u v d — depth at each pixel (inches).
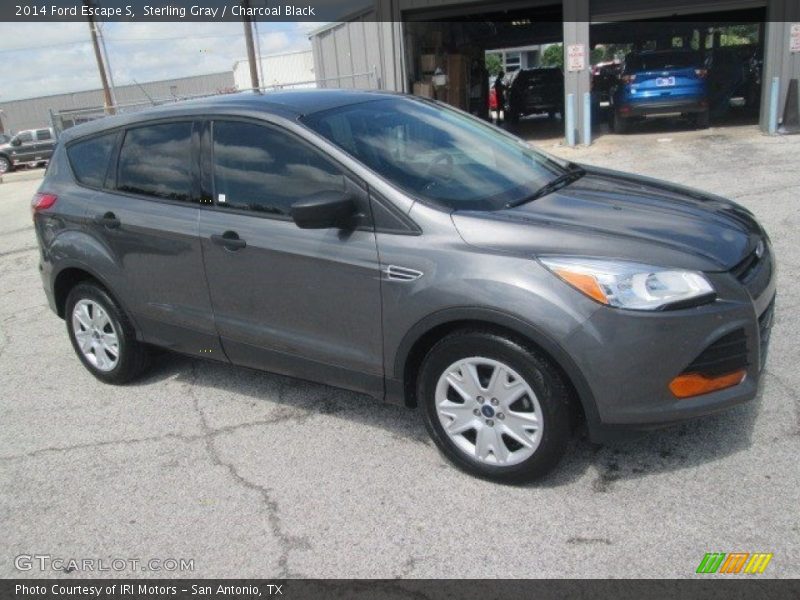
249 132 155.4
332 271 141.2
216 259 157.8
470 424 134.3
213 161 160.4
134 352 187.3
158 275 170.2
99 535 130.8
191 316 167.9
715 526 117.3
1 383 204.2
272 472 145.5
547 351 120.6
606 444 142.0
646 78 607.2
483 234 128.3
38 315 266.8
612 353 117.4
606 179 163.2
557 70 822.5
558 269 120.4
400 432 156.3
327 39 829.2
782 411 147.6
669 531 117.4
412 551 119.0
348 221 138.2
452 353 131.6
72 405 185.0
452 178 145.3
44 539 131.2
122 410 179.2
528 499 129.1
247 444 157.3
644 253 121.3
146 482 146.3
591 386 119.4
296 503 134.6
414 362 140.4
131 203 173.3
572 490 130.2
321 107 157.9
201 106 166.1
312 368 152.1
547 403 123.8
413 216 133.3
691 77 598.5
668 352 117.6
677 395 119.9
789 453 133.8
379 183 136.9
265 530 128.0
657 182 163.0
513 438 129.9
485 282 123.8
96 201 180.7
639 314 116.6
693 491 126.4
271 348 156.9
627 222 131.6
